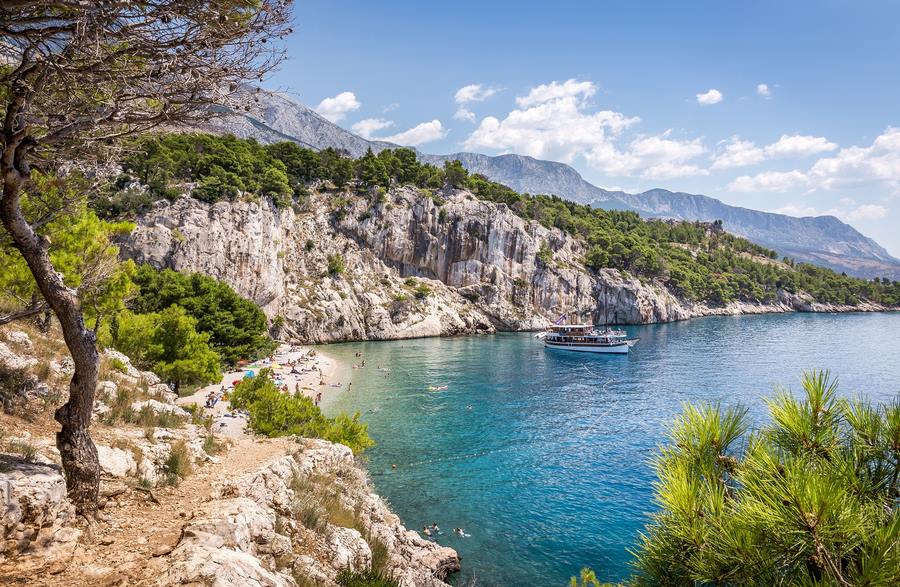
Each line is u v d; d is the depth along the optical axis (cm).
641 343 12744
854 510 455
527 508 3506
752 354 10819
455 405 6419
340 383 7612
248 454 2077
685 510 545
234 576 820
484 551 2941
